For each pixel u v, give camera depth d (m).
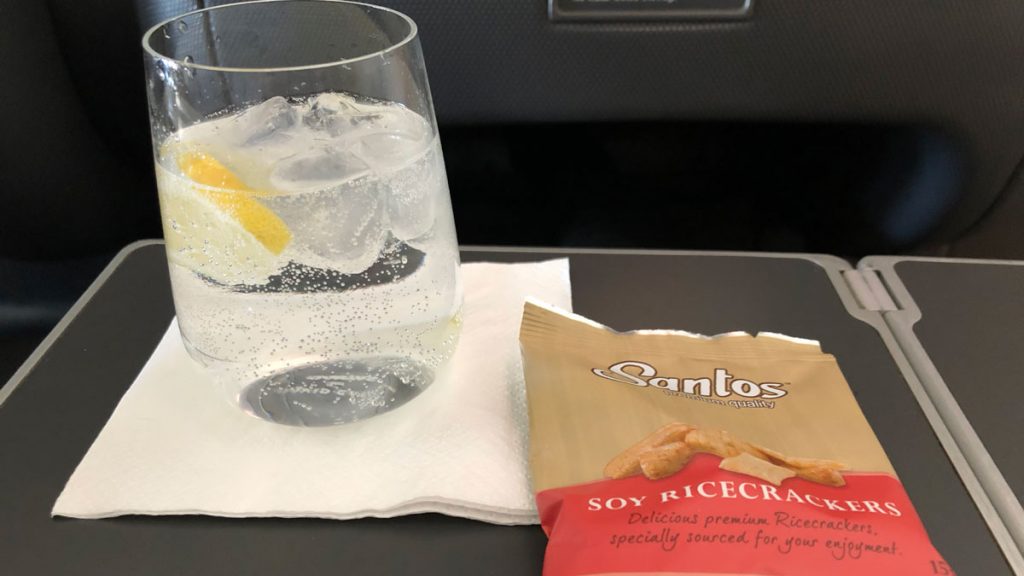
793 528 0.20
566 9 0.35
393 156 0.21
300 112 0.22
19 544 0.22
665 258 0.33
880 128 0.39
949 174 0.40
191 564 0.21
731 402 0.24
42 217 0.42
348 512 0.22
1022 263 0.32
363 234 0.21
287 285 0.21
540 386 0.24
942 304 0.30
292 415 0.23
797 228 0.47
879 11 0.35
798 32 0.36
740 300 0.30
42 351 0.28
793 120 0.38
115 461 0.23
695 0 0.35
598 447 0.22
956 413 0.25
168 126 0.21
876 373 0.27
